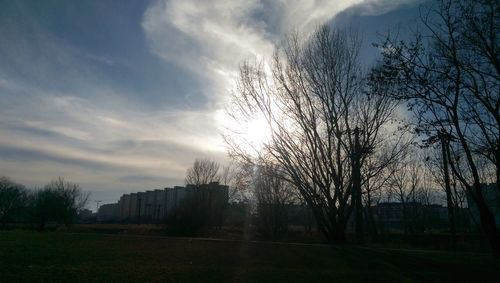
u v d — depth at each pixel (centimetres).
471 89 1941
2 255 1708
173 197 10456
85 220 13500
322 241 3956
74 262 1584
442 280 1394
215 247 1956
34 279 1274
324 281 1370
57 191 8288
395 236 4162
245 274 1435
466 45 1916
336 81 2870
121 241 2219
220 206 5756
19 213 8806
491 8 1848
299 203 4650
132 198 12562
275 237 4434
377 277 1421
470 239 3569
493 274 1473
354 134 2819
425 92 1964
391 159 3250
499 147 1952
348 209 2844
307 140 2911
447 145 2094
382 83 2069
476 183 2016
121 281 1287
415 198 5503
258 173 3272
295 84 2925
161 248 1955
